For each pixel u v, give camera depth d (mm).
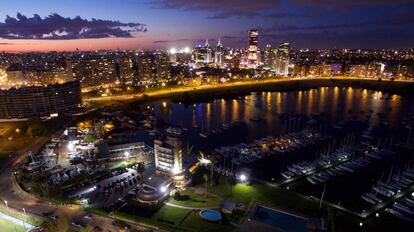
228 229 112375
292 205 130250
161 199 130375
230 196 136250
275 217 120500
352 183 158500
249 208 126125
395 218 128750
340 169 172500
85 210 122750
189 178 145875
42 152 189000
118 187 142500
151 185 133750
